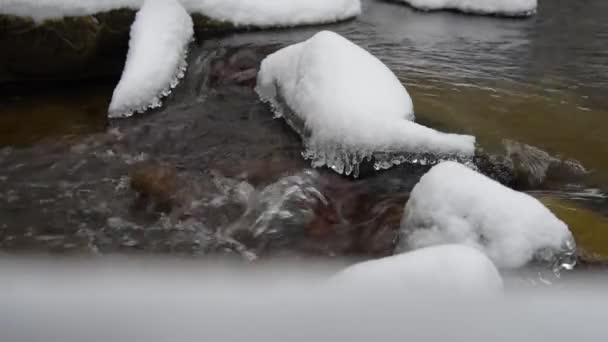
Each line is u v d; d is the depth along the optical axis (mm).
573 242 2645
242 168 4188
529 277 2518
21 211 3691
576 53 6613
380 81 4215
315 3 7504
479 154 3994
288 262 3162
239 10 6891
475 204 2676
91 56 5617
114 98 4945
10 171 4156
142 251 3293
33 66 5473
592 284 2486
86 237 3439
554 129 4430
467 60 6250
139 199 3838
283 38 6863
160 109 5137
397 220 3447
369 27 7559
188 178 4066
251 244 3377
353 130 3873
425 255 2191
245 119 4941
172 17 5816
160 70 5203
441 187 2799
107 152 4465
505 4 8234
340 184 3918
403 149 3803
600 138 4309
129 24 5676
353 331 1936
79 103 5316
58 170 4188
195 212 3689
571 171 3900
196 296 2199
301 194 3826
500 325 1976
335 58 4332
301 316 2033
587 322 2062
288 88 4719
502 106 4848
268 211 3678
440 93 5105
